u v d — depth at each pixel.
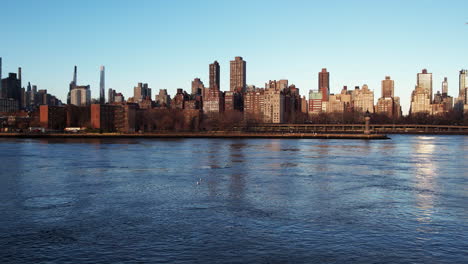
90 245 32.62
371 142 199.25
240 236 34.69
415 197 51.62
